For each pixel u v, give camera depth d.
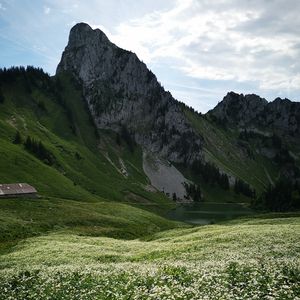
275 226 51.56
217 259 31.23
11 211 103.38
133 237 97.38
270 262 22.97
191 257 34.84
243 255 31.78
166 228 122.44
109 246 54.00
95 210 125.81
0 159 186.88
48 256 44.94
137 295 15.42
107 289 17.67
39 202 121.44
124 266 27.75
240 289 15.98
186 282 17.61
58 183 191.12
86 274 22.44
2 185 140.50
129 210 137.38
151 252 42.31
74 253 46.06
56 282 20.62
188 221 181.75
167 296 14.66
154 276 19.25
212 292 15.16
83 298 16.84
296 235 40.50
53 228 93.19
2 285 21.44
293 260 23.94
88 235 89.88
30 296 18.36
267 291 15.06
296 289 15.40
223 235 45.19
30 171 188.88
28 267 34.97
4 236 78.25
